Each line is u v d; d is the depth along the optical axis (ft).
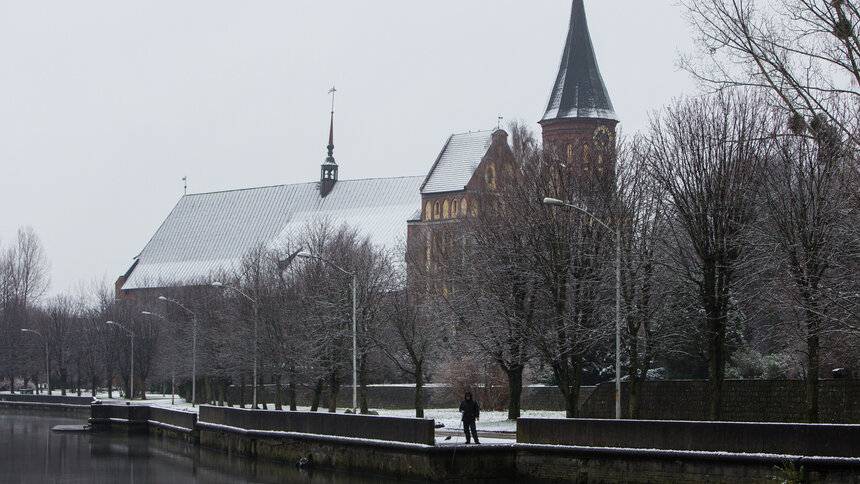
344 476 151.94
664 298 175.73
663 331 180.04
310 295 247.29
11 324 496.64
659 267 170.71
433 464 136.87
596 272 173.99
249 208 577.43
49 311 522.06
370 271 249.75
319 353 236.43
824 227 135.64
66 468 180.24
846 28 114.62
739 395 178.81
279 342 255.09
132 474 169.58
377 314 234.79
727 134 155.33
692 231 154.10
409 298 234.38
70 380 539.70
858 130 129.39
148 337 423.64
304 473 158.51
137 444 231.09
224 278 358.02
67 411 372.99
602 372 257.14
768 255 145.79
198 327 339.77
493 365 242.37
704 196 153.58
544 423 139.13
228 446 201.16
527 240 185.68
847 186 125.49
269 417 184.14
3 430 282.97
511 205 193.16
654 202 172.14
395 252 305.12
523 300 191.62
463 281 206.69
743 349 242.99
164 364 389.80
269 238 542.57
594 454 130.82
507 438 165.58
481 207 220.02
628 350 174.60
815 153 140.36
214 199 602.44
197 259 579.48
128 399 419.74
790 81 118.73
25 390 514.68
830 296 128.67
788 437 112.68
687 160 156.25
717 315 155.12
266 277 292.81
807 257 135.95
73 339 478.18
